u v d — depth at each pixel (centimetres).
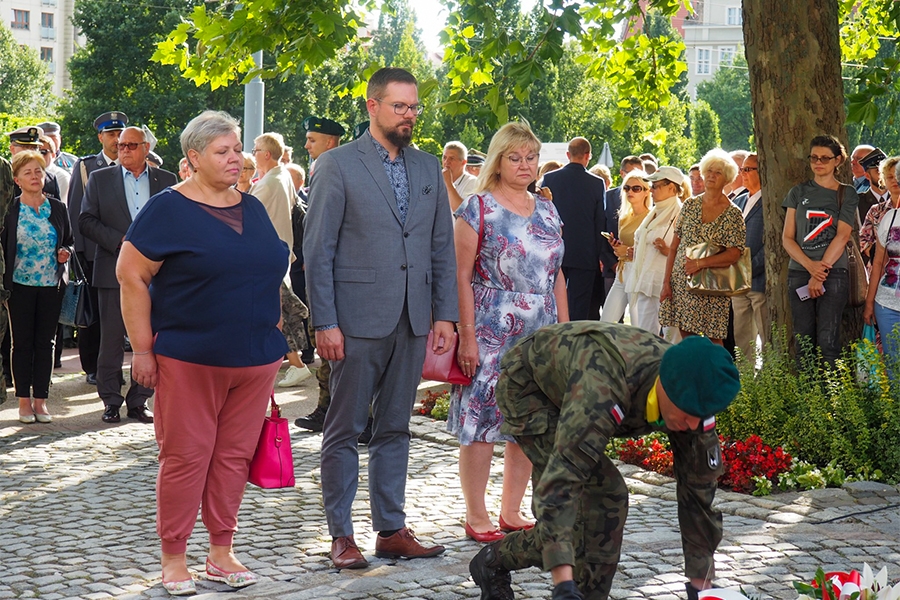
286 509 612
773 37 802
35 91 8338
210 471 486
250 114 1488
